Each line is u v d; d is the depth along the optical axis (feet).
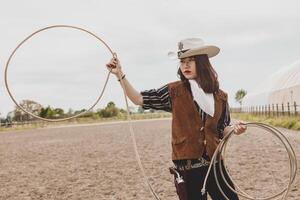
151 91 11.12
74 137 92.17
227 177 11.48
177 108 10.87
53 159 48.62
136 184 29.09
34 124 214.28
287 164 34.47
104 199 25.00
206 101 10.77
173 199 23.88
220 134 11.38
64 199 25.95
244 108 240.94
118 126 155.74
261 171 31.45
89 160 45.57
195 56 11.01
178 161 10.85
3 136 116.98
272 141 56.29
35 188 30.25
